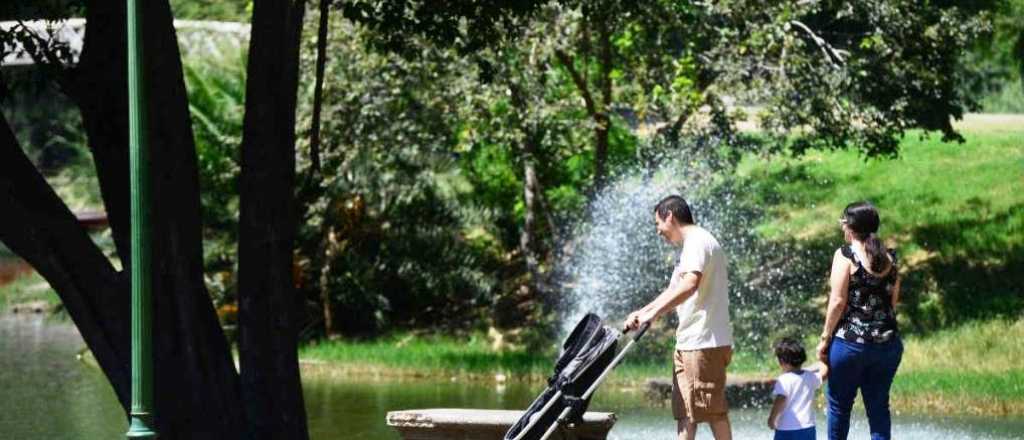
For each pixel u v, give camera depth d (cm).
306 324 4344
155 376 1877
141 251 1427
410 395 3103
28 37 1936
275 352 1934
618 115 4147
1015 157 4759
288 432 1927
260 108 1928
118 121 1934
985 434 2330
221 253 4328
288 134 1953
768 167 4900
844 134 3544
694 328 1479
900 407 2680
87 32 1931
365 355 3731
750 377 2942
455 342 4047
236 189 4359
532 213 4150
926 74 3538
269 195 1933
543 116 3753
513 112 3781
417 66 3762
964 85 5497
